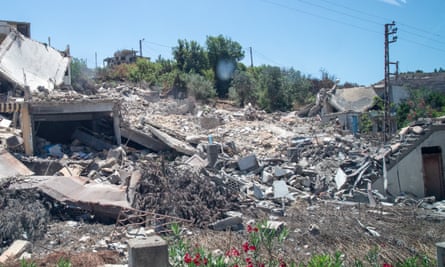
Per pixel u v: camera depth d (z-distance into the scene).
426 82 45.94
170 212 10.73
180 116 27.52
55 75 29.45
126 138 19.20
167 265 5.06
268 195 13.67
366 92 41.34
